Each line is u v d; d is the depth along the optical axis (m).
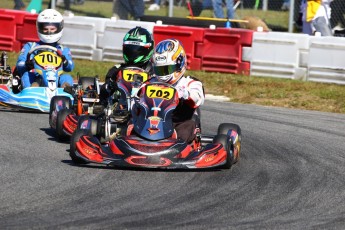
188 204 13.75
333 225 12.74
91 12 45.22
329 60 32.12
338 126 23.91
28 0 47.94
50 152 18.19
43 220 12.38
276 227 12.51
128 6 41.31
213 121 24.08
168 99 16.84
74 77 32.38
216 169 16.80
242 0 42.41
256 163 17.77
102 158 16.03
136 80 18.92
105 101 19.69
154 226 12.24
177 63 17.38
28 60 24.16
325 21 36.94
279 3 43.38
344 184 15.98
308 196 14.77
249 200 14.25
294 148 20.00
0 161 16.88
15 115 23.50
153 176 15.76
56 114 20.59
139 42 19.52
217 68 34.31
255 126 23.33
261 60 33.47
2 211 12.86
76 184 14.94
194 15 42.44
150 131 16.36
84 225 12.16
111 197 14.02
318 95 29.47
